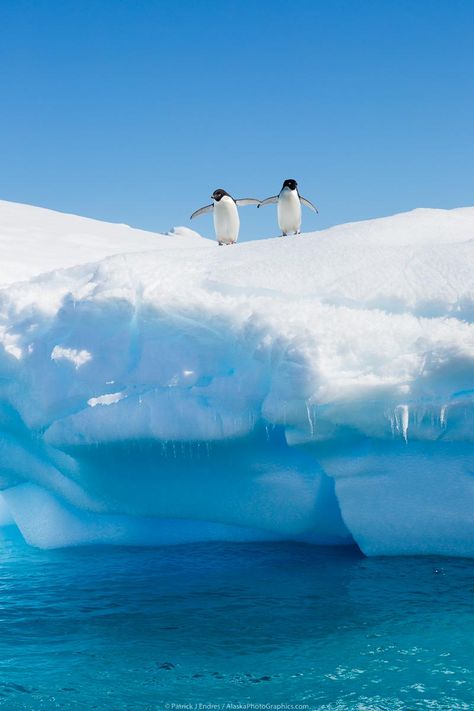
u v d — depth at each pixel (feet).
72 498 26.84
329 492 24.54
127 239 53.78
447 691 15.02
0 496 32.22
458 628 17.76
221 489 25.16
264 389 22.70
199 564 23.93
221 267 25.90
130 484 25.81
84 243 47.93
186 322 24.20
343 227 30.86
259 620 18.71
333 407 21.57
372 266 24.09
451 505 22.52
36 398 25.73
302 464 24.29
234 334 23.47
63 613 19.69
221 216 37.37
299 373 21.39
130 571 23.47
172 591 21.22
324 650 16.90
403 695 14.93
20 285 28.17
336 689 15.21
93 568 24.02
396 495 22.79
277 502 24.80
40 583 22.44
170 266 25.85
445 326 21.57
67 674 16.11
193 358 23.71
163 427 23.35
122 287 25.08
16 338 26.63
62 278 27.91
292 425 22.13
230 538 26.76
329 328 22.04
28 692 15.37
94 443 24.34
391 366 21.30
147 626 18.61
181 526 27.04
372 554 23.63
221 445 23.62
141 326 24.71
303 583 21.34
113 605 20.21
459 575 21.35
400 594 20.03
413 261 23.98
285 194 37.22
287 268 24.86
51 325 26.48
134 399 23.89
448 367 20.88
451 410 21.25
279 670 16.07
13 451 28.25
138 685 15.58
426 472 22.49
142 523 27.32
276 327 22.61
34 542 27.94
